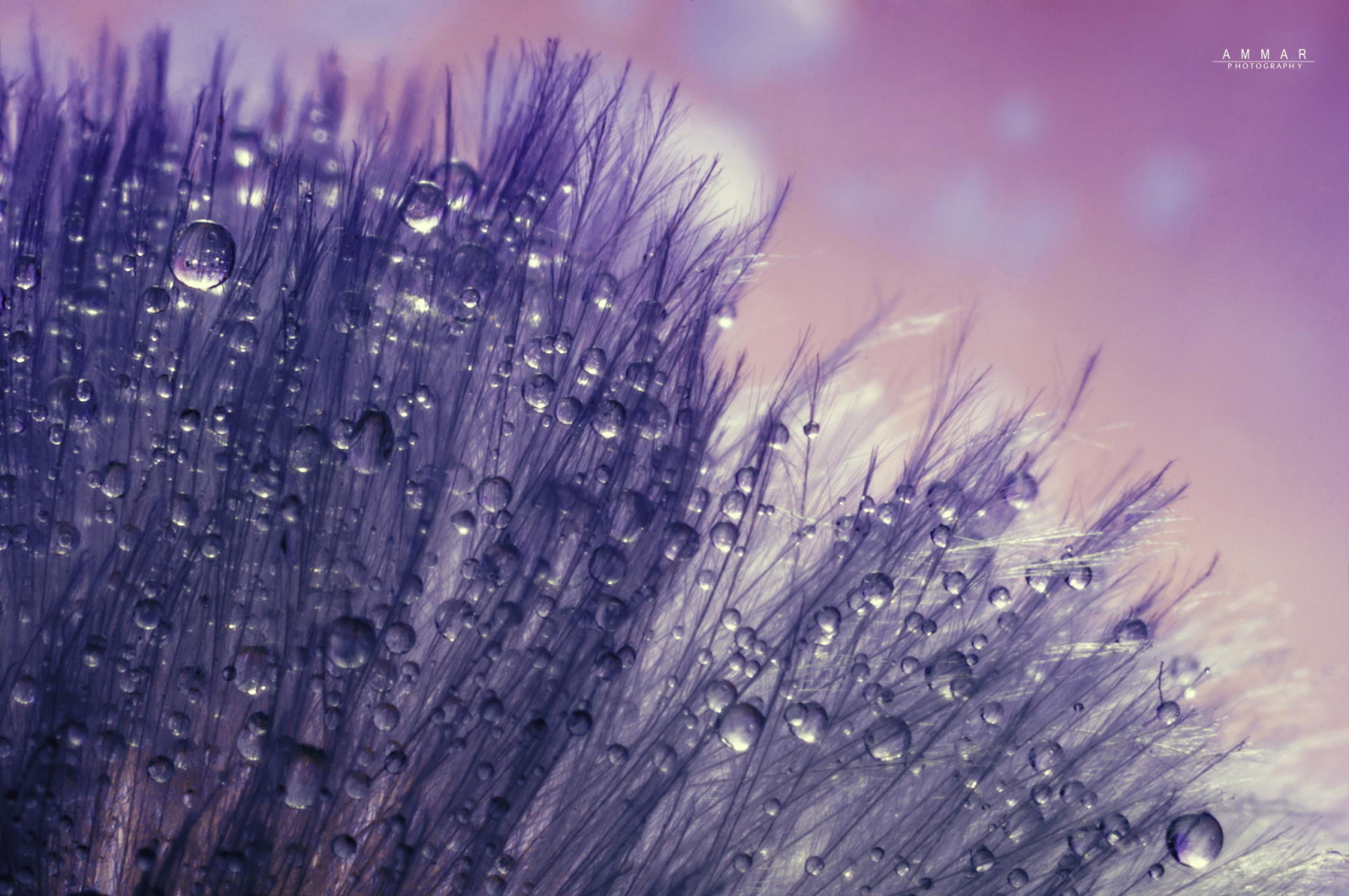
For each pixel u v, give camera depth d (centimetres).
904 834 8
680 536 8
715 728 8
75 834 8
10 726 8
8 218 8
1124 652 8
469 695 8
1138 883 8
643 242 8
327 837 8
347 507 8
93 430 8
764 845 8
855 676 8
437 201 8
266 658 8
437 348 8
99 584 8
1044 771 8
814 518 8
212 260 8
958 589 8
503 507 8
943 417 9
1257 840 8
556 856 8
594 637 8
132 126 8
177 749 8
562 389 8
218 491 8
